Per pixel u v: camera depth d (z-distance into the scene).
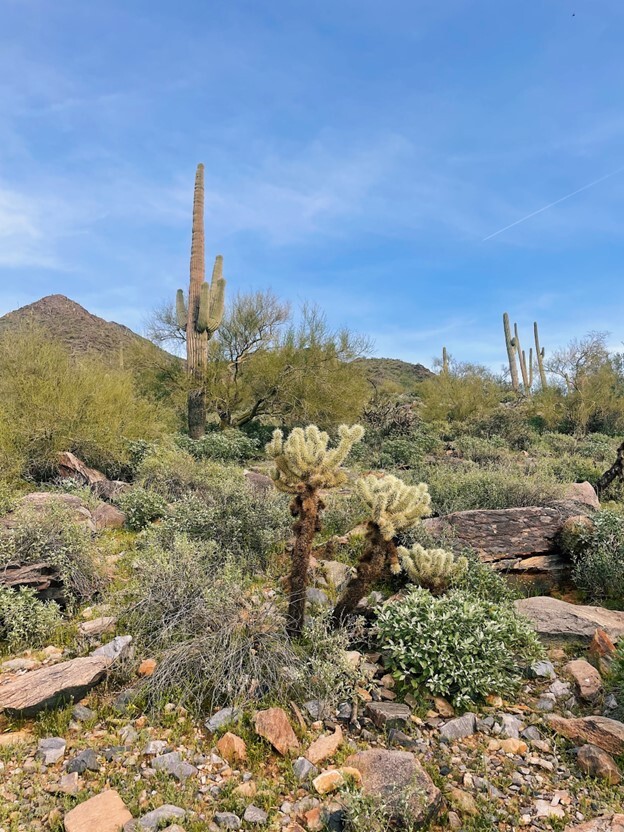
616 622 4.34
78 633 4.15
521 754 3.06
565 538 5.50
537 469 10.77
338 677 3.50
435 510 7.41
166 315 17.11
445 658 3.55
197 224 15.23
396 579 5.14
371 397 18.45
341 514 6.69
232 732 3.06
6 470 8.84
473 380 23.14
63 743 2.93
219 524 5.87
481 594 4.62
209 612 3.84
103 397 10.86
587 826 2.50
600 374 21.45
